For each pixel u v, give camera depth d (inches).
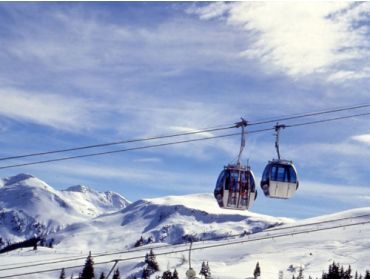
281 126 1209.4
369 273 7268.7
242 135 1184.8
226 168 1424.7
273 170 1422.2
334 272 7829.7
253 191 1419.8
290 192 1424.7
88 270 7632.9
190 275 1947.6
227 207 1417.3
